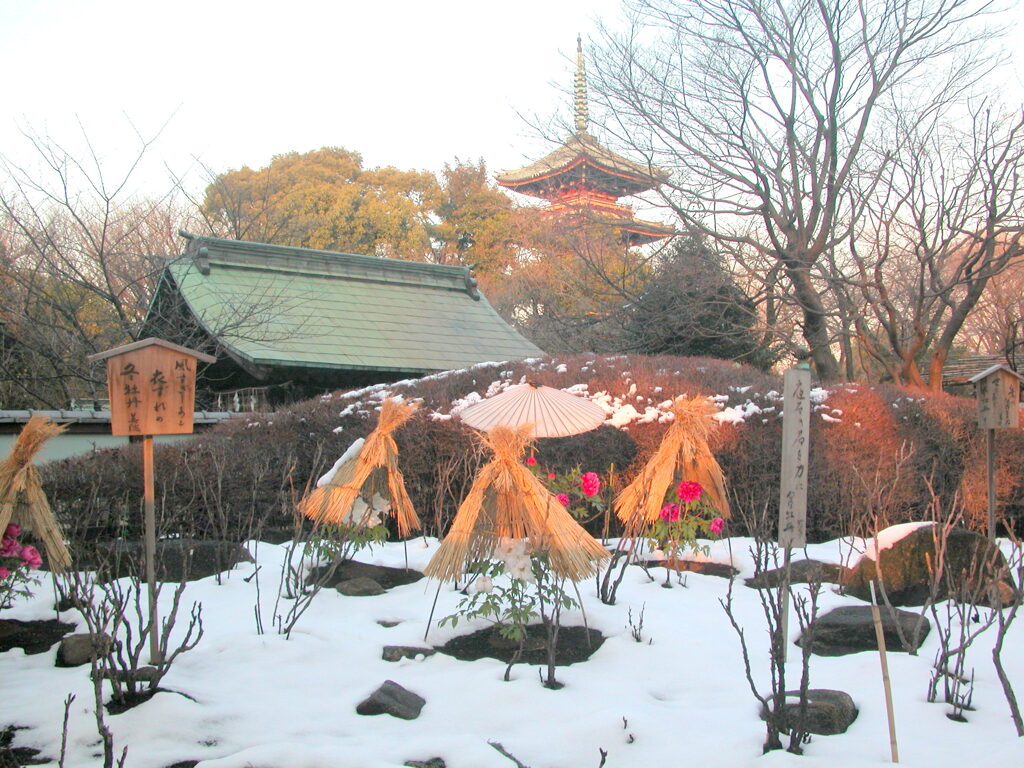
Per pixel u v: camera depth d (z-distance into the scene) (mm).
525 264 29703
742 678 4215
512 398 5613
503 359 16562
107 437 10328
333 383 14398
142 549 5984
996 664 3521
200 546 6211
